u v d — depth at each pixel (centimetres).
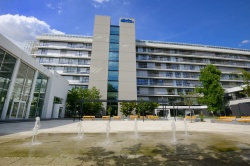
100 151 454
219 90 2544
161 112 3841
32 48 4544
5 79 1396
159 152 445
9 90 1452
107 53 3694
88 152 442
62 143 566
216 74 2689
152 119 2497
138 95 4141
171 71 4597
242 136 736
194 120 2278
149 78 4400
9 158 381
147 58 4638
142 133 844
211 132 891
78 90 3155
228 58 5053
